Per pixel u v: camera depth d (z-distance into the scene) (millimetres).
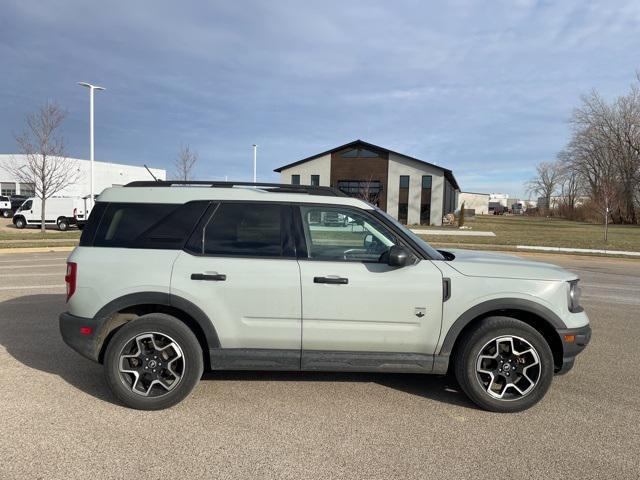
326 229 4191
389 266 4066
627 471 3186
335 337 4059
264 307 4027
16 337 5984
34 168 26484
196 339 4047
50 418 3814
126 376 4035
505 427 3805
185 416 3900
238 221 4172
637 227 48844
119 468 3121
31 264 13562
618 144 59906
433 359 4090
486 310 4035
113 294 4020
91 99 25172
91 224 4223
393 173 47219
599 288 10961
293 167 49000
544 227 45688
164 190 4277
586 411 4125
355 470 3145
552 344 4262
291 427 3740
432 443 3523
